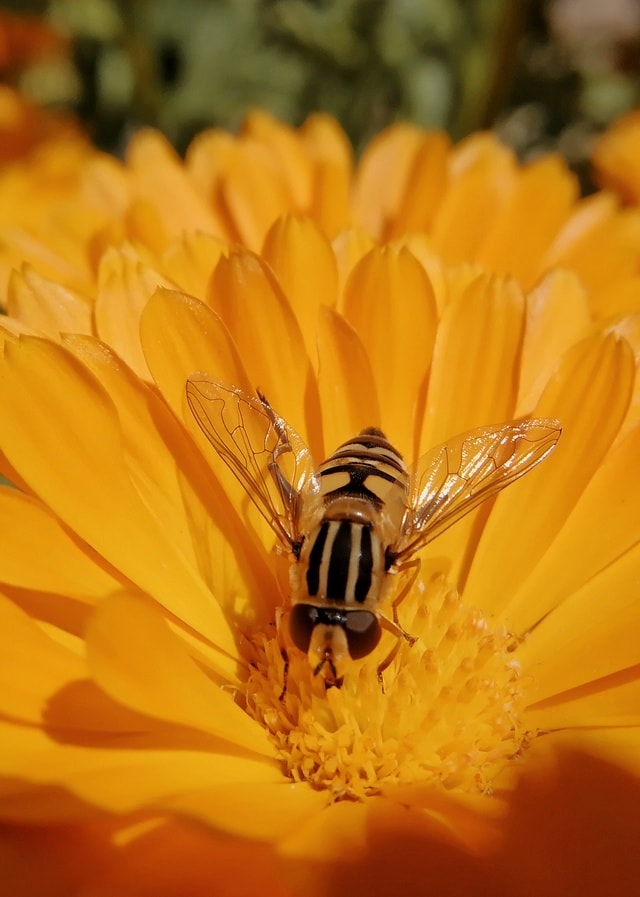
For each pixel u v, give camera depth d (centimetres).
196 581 12
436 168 14
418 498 12
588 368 12
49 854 11
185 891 11
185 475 12
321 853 11
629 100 19
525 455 12
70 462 12
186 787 11
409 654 12
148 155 15
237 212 14
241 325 12
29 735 11
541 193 14
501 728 12
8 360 11
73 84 21
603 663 12
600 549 12
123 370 12
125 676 11
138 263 12
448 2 17
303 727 12
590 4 20
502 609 12
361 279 12
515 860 11
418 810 11
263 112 16
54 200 17
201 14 19
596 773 11
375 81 19
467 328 13
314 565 12
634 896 11
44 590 11
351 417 12
